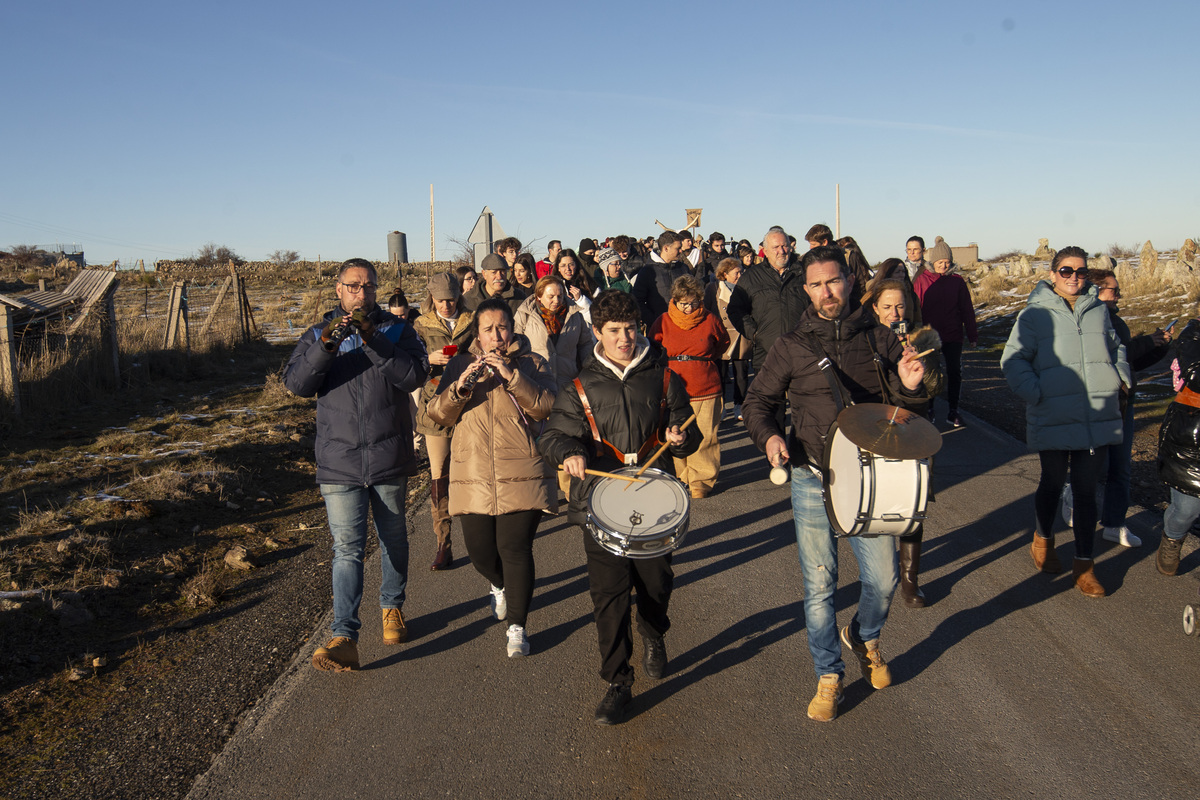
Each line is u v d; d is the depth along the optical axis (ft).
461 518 14.55
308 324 81.05
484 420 14.21
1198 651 14.07
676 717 12.55
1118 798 10.34
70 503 22.75
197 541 21.17
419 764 11.57
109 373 42.45
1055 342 16.37
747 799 10.57
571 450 12.39
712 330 23.50
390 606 15.34
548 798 10.73
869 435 10.84
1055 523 20.67
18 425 33.35
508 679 13.91
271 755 11.90
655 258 32.53
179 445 30.55
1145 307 59.41
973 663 13.91
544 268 35.55
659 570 12.77
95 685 14.23
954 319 31.96
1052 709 12.43
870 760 11.29
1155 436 28.84
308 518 23.52
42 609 16.46
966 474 25.52
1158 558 17.01
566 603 17.02
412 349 14.80
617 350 12.77
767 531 20.97
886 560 11.97
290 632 16.07
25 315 40.98
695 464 23.99
